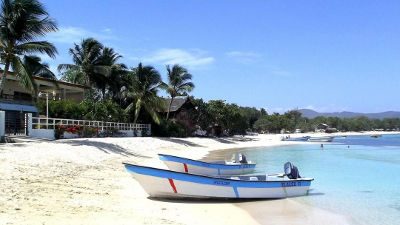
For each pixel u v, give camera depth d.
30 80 29.66
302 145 70.25
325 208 15.68
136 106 55.09
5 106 37.88
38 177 16.64
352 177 25.50
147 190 15.23
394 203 16.78
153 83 56.25
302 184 17.75
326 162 36.84
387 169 30.45
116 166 23.84
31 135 33.88
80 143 30.47
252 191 16.42
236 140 76.12
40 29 29.30
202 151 48.25
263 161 38.03
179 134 63.75
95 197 14.42
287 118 144.00
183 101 71.38
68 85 47.59
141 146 40.03
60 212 11.52
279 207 15.56
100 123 44.47
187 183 15.35
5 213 10.66
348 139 104.81
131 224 11.03
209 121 75.94
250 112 132.25
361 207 15.96
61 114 42.38
